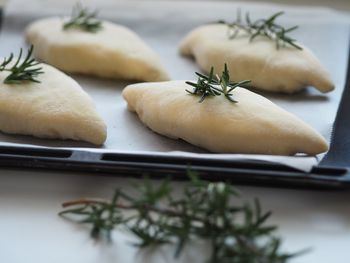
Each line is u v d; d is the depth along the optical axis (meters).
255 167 0.27
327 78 0.35
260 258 0.21
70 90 0.32
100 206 0.26
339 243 0.25
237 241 0.22
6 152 0.28
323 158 0.29
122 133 0.32
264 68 0.36
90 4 0.45
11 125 0.31
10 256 0.24
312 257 0.24
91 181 0.28
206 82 0.33
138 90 0.33
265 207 0.27
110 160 0.27
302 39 0.42
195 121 0.29
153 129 0.31
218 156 0.27
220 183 0.24
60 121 0.30
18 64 0.34
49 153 0.28
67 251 0.24
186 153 0.27
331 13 0.44
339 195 0.28
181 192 0.27
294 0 0.50
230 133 0.29
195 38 0.40
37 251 0.24
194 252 0.24
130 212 0.26
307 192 0.28
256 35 0.38
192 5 0.45
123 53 0.37
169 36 0.43
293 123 0.29
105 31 0.40
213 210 0.22
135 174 0.27
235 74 0.37
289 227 0.26
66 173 0.29
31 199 0.27
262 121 0.29
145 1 0.46
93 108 0.31
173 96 0.31
